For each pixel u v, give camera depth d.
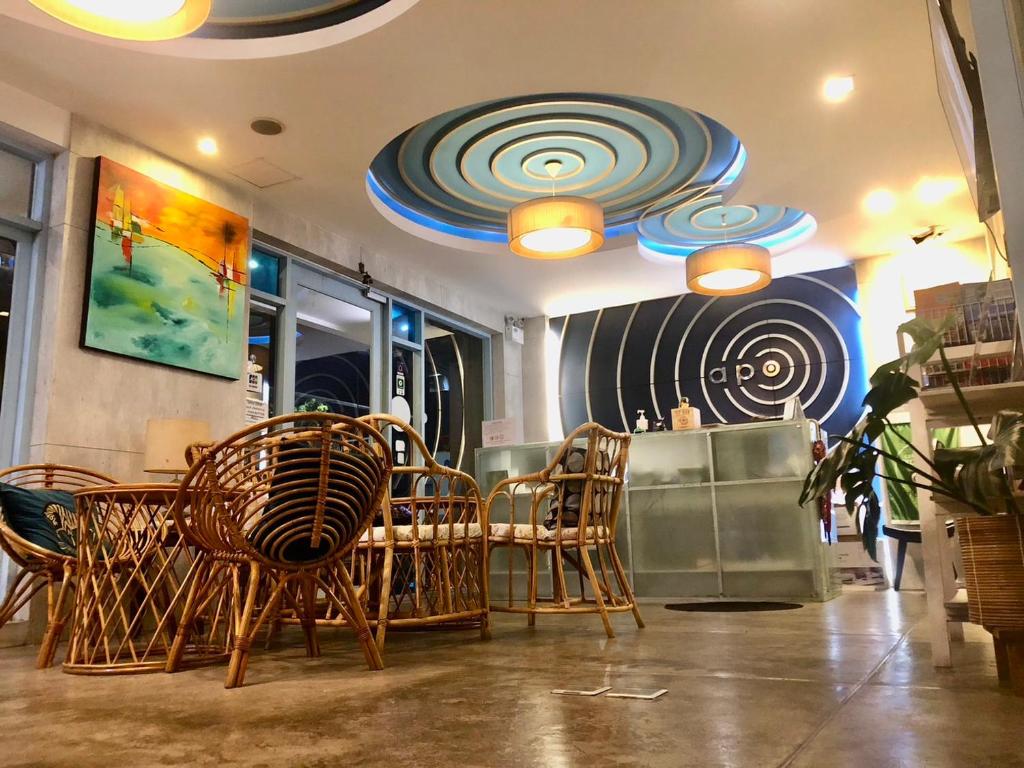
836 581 5.55
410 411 7.29
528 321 8.80
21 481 4.00
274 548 2.31
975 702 1.78
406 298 7.17
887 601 4.79
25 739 1.63
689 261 6.28
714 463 5.52
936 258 6.91
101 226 4.38
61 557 2.86
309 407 6.09
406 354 7.36
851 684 2.04
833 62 4.09
